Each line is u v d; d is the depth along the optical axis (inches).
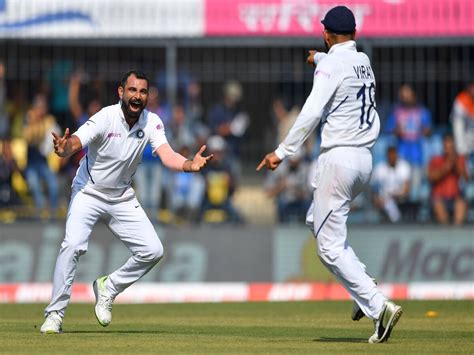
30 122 2114.9
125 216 1225.4
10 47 2102.6
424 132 2129.7
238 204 2137.1
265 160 1101.7
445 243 2110.0
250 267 2084.2
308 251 2092.8
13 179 2105.1
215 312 1688.0
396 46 2108.8
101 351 1016.9
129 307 1801.2
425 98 2124.8
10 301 1987.0
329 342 1128.2
